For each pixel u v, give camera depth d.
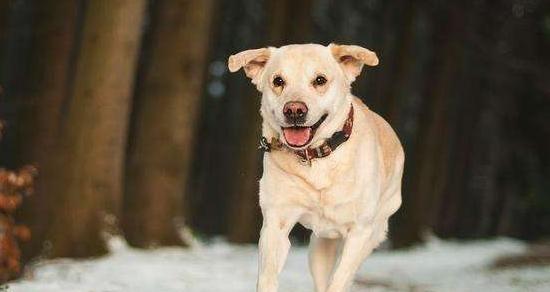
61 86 16.64
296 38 23.42
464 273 15.30
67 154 14.16
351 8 35.25
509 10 31.88
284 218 6.65
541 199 32.94
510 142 37.19
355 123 6.67
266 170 6.63
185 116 16.86
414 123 40.72
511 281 13.12
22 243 14.75
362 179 6.60
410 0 27.95
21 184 10.80
